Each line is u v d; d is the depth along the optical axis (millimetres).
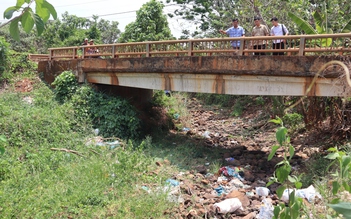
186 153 12266
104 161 9695
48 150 10328
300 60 9281
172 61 12047
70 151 10320
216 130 16516
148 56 12805
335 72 8570
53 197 7383
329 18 13914
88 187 8031
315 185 8016
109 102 13750
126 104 13859
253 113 18578
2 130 10867
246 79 10672
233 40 10648
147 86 13297
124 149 11695
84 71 14898
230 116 19453
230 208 7414
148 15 22203
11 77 16422
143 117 15766
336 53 9258
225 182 9461
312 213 6074
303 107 12500
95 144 11641
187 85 12133
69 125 12797
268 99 18047
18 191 7582
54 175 8625
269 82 10258
